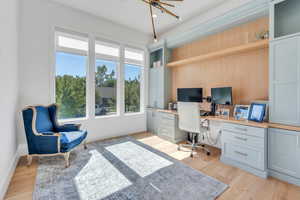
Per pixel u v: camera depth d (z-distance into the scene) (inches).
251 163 79.4
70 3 113.0
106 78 145.1
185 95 136.6
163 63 155.6
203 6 115.1
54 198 59.6
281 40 75.0
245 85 102.8
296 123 70.9
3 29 67.0
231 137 88.4
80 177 74.6
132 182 70.9
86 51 129.5
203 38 130.3
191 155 100.1
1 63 63.9
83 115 131.6
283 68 74.6
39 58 105.7
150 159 96.0
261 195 61.6
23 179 72.2
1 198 58.4
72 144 88.1
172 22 142.5
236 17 97.6
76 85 127.1
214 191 64.1
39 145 84.3
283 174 72.0
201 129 104.3
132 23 144.7
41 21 106.0
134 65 167.8
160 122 146.8
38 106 96.9
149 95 176.9
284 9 80.4
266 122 81.9
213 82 122.8
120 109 152.0
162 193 63.0
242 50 99.7
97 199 59.4
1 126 62.9
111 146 119.5
